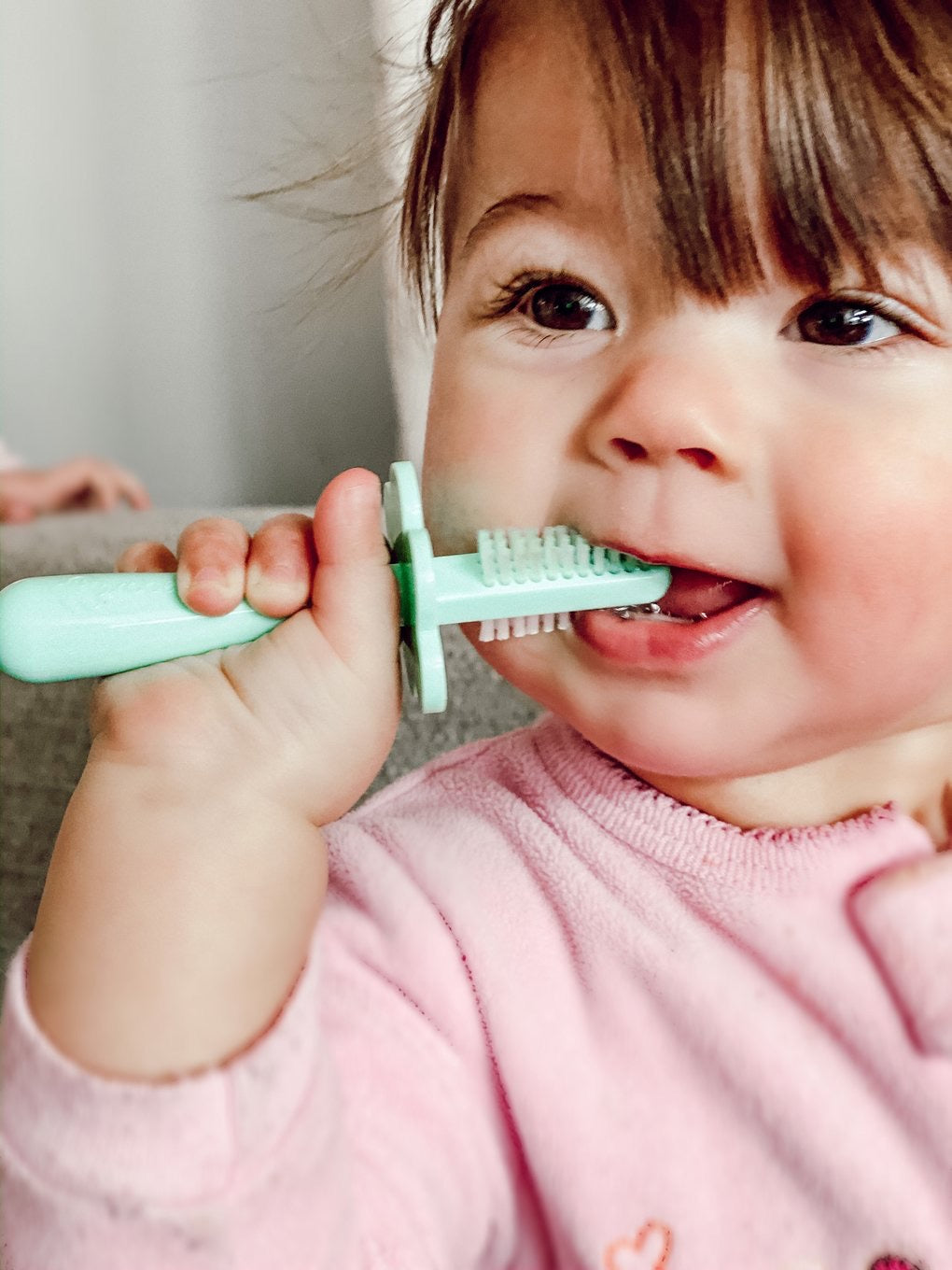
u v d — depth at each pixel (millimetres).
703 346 365
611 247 385
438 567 374
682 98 357
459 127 457
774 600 376
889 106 347
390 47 661
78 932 340
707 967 455
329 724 377
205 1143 311
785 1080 435
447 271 477
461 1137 440
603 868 480
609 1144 445
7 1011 333
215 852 355
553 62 392
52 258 1263
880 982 440
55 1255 309
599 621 401
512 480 408
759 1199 432
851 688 385
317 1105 338
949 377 361
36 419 1356
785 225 351
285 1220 323
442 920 475
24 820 806
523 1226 471
